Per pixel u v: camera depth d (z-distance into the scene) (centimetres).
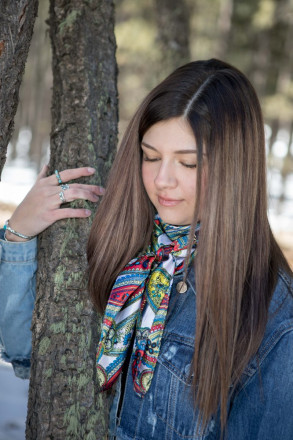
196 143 112
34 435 134
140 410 128
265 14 936
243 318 117
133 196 129
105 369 126
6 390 271
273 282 119
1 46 122
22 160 1642
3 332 147
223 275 115
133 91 938
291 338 114
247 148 116
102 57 154
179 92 114
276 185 1420
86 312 134
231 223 115
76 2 150
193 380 119
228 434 119
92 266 133
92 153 145
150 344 122
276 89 1169
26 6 126
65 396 131
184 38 371
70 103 148
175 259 126
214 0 914
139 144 126
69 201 136
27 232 138
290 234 948
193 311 126
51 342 133
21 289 141
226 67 121
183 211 119
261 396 115
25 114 1414
